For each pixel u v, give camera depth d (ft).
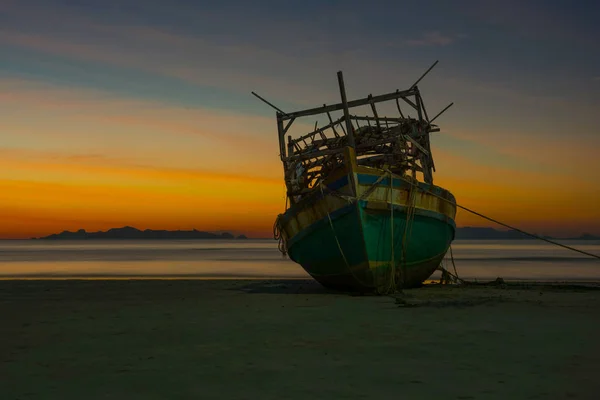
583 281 100.01
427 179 76.54
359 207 61.67
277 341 37.65
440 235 73.26
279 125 79.20
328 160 74.84
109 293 73.56
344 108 69.31
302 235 69.72
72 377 28.68
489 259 217.97
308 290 77.00
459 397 24.57
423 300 60.18
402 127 74.84
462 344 35.91
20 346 36.76
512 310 51.67
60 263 189.57
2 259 231.71
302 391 25.80
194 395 25.41
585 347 34.68
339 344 36.40
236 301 62.13
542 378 27.48
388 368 29.84
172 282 94.43
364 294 67.67
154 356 33.37
